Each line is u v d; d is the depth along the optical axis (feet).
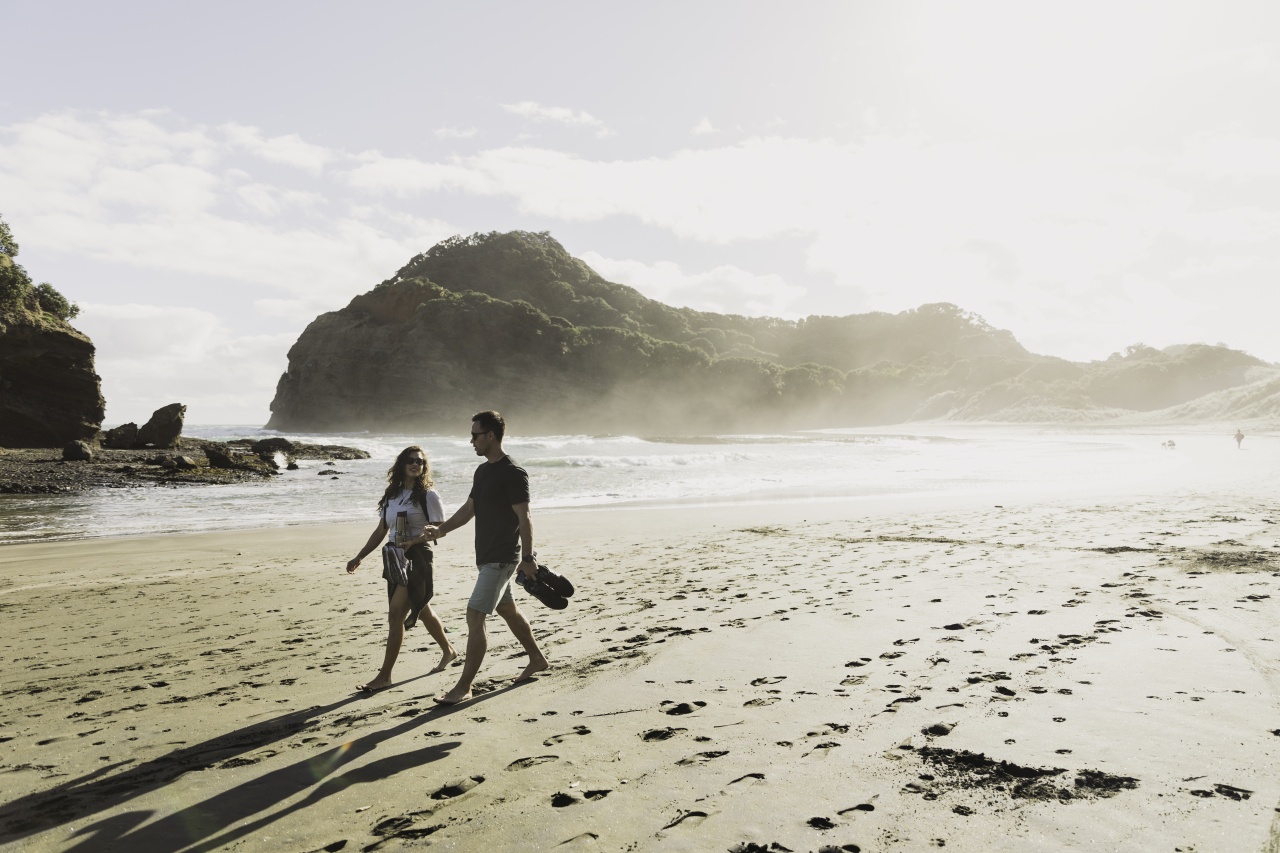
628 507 56.80
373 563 34.47
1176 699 12.51
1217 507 43.21
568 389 474.08
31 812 10.03
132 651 19.84
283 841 8.84
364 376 458.09
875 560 29.86
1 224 138.00
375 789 10.27
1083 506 46.68
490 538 14.90
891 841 8.16
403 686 15.58
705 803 9.34
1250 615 18.21
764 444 199.41
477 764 11.02
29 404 135.03
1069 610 19.58
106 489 82.23
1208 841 7.89
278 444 138.41
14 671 18.12
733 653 16.87
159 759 11.86
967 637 17.31
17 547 41.16
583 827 8.82
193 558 36.83
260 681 16.51
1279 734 10.82
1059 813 8.66
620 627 20.18
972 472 87.86
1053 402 419.33
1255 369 393.50
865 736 11.44
